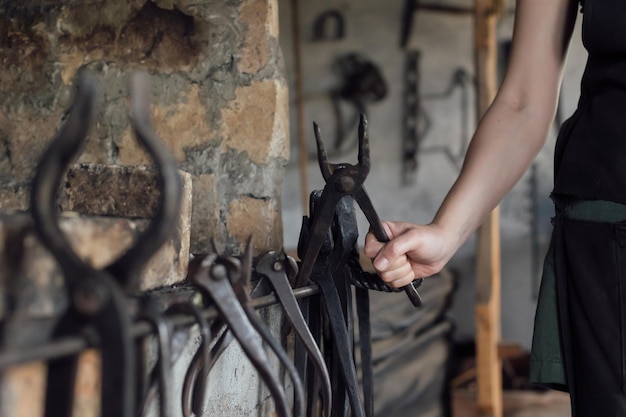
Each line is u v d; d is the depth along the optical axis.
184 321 0.63
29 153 1.31
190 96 1.27
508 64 1.05
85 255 0.61
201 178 1.25
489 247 2.98
